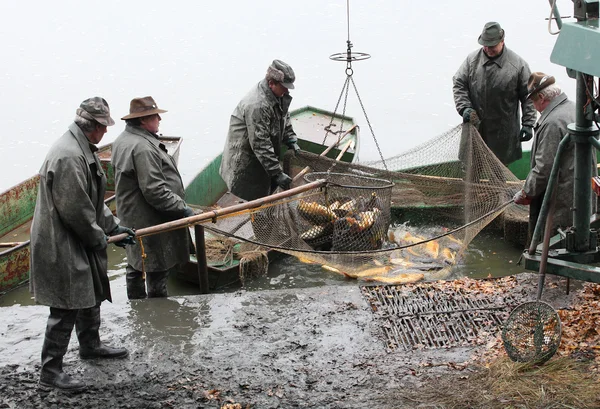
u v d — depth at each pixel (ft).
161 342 19.79
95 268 17.63
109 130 57.62
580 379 16.89
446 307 21.30
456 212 30.66
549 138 22.68
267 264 28.27
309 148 36.81
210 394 17.42
